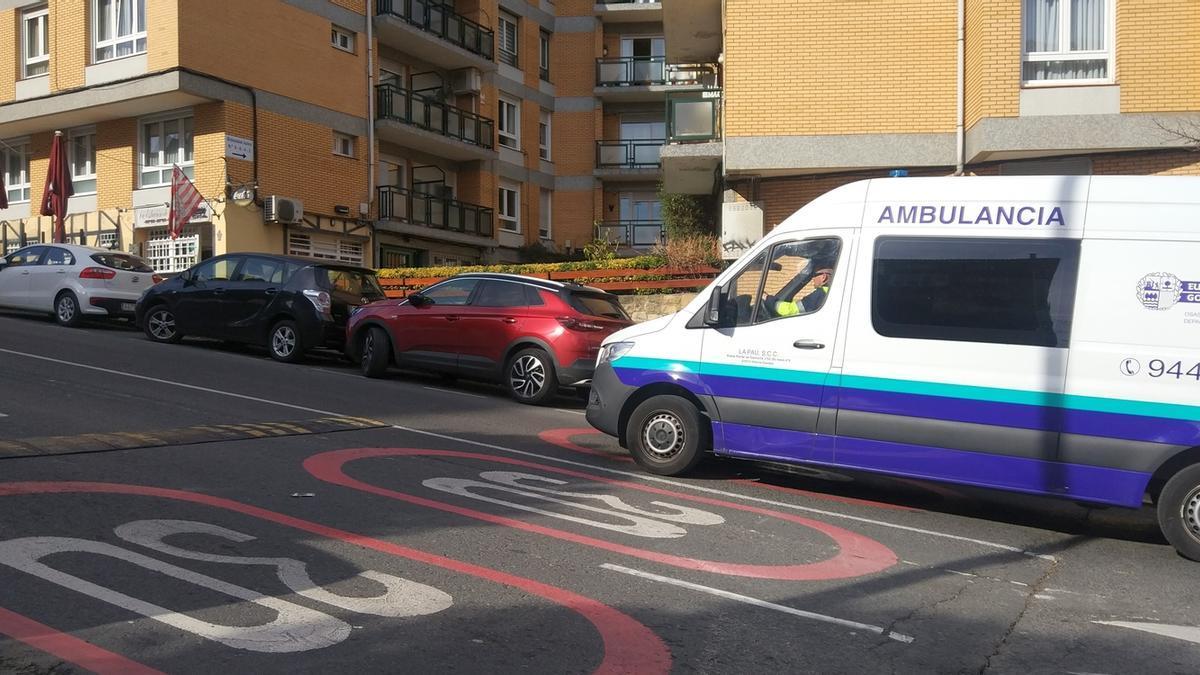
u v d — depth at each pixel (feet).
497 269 65.82
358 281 48.62
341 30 81.15
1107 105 45.65
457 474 23.61
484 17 100.58
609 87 111.75
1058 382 20.76
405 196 86.53
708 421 25.13
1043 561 19.11
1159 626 15.15
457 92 99.04
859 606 15.44
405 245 89.51
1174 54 45.14
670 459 25.34
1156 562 19.52
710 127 57.93
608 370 26.45
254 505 19.20
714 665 12.64
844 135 50.34
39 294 54.75
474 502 20.88
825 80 50.55
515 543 17.88
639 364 25.77
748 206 53.21
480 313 40.55
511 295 40.47
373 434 28.50
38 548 15.62
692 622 14.25
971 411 21.47
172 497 19.31
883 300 22.66
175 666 11.61
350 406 33.81
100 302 53.16
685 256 61.16
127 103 70.23
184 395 32.86
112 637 12.36
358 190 81.76
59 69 74.23
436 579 15.51
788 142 50.72
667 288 60.59
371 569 15.78
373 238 82.94
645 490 23.52
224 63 69.41
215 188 69.72
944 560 18.70
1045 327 21.06
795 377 23.47
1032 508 24.77
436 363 41.57
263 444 25.40
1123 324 20.42
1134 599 16.69
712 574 16.71
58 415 27.45
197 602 13.75
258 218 71.77
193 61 67.21
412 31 86.63
